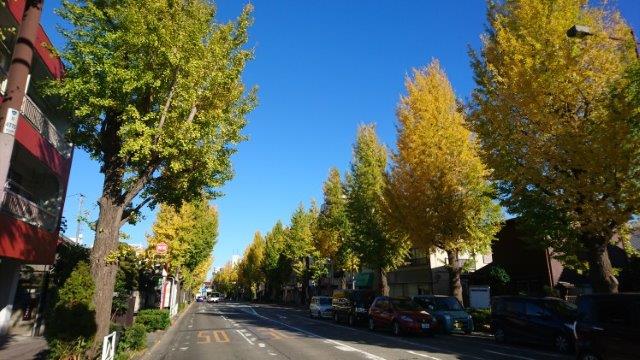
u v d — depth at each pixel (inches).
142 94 378.0
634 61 461.1
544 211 547.8
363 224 1136.8
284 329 840.3
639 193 437.4
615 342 317.1
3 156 183.8
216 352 537.6
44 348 530.3
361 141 1207.6
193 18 397.4
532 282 968.3
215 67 403.9
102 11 401.4
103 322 362.3
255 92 460.8
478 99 569.6
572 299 865.5
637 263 754.8
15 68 200.8
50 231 692.7
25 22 210.4
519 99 503.8
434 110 839.7
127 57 378.9
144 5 369.7
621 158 437.1
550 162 490.9
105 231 379.6
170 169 423.8
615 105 452.1
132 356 466.3
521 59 521.3
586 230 502.0
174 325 977.5
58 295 350.9
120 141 400.5
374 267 1168.2
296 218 2213.3
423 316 707.4
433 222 839.1
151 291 1191.6
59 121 754.8
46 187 720.3
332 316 1104.2
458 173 827.4
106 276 371.6
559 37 503.2
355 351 511.5
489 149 558.3
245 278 3695.9
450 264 891.4
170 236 1176.2
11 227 538.3
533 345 571.5
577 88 483.2
